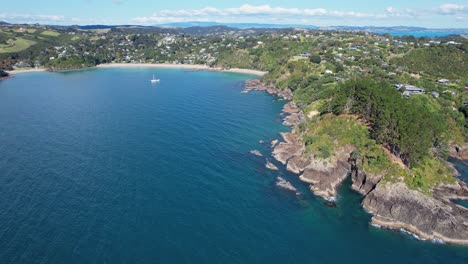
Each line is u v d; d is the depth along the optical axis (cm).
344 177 10331
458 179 10281
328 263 6812
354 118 11688
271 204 8719
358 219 8362
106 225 7450
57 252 6594
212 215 8038
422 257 7144
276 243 7262
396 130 9706
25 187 8988
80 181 9369
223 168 10544
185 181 9581
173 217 7850
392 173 9119
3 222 7431
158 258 6569
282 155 11488
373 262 6931
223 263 6550
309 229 7844
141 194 8769
